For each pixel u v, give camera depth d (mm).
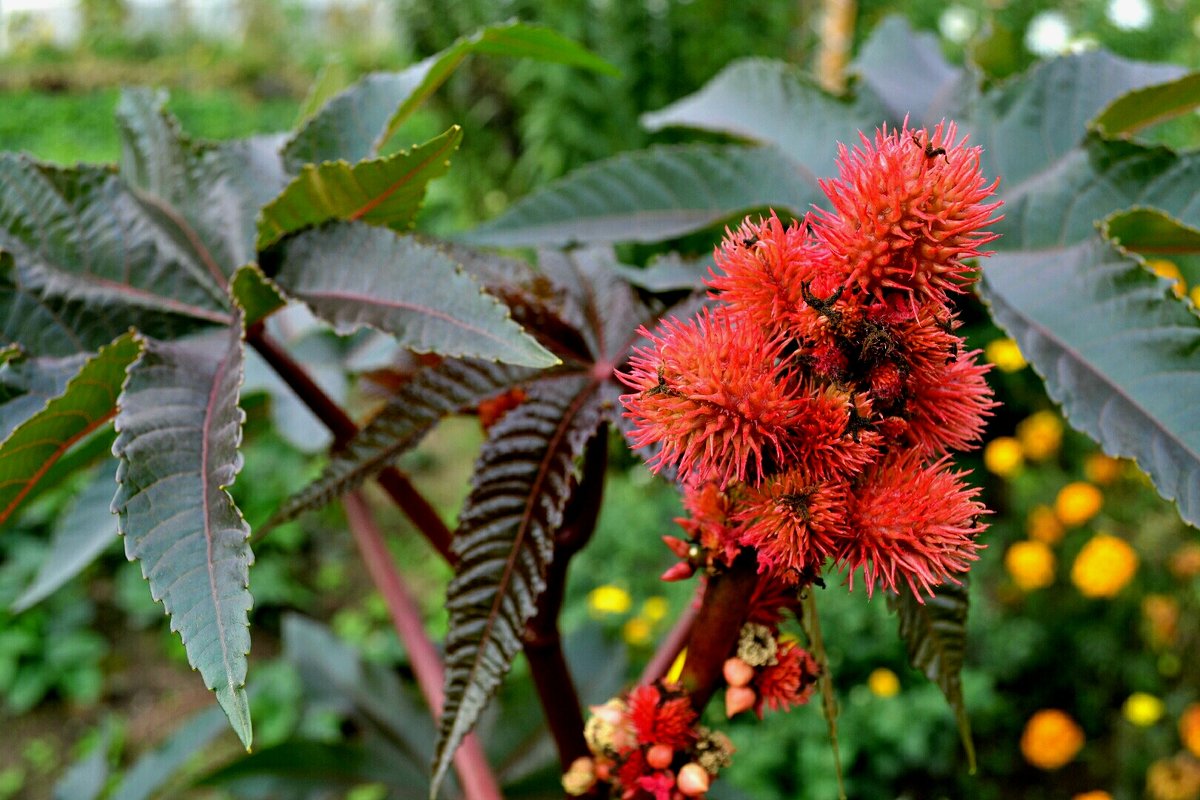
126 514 234
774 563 232
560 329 297
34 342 280
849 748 989
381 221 281
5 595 1341
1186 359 269
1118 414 270
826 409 221
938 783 1059
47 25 4184
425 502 327
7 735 1283
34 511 1423
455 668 256
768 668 251
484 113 1761
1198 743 902
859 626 1066
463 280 251
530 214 351
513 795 431
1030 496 1169
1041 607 1140
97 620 1439
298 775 448
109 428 313
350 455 274
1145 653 1065
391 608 377
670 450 237
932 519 224
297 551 1580
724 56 1556
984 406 235
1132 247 315
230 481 233
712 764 256
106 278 291
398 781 456
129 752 1250
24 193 286
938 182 214
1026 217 320
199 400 258
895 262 220
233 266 302
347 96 302
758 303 227
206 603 222
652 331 300
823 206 343
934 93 375
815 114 368
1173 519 1046
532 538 266
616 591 1076
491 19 1661
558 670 311
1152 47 1883
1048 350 283
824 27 1695
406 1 1732
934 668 275
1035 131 334
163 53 4281
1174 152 308
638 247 1202
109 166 301
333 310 261
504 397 309
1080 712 1112
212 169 307
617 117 1557
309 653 498
